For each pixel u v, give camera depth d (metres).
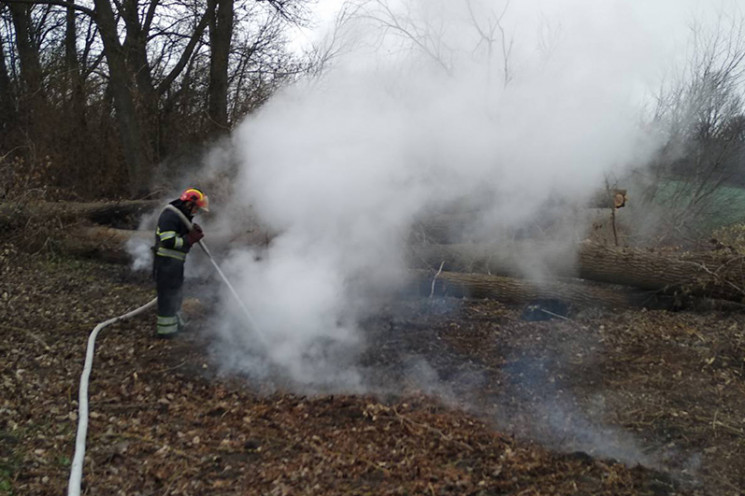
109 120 11.74
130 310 6.43
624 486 3.63
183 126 11.73
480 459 3.90
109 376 4.92
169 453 3.87
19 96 12.45
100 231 8.26
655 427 4.31
